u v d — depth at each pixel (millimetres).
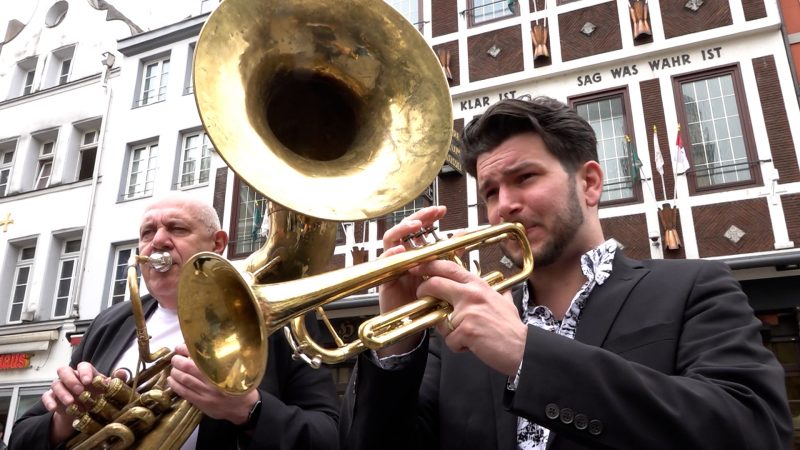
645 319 1439
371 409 1441
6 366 11859
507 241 1684
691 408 1096
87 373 1741
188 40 13031
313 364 1400
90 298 11836
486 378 1578
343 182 1657
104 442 1740
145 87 13383
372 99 1867
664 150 7914
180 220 2418
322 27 1860
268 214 1754
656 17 8398
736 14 7949
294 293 1348
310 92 1901
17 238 13188
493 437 1459
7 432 11305
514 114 1673
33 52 15461
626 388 1099
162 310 2445
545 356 1132
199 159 12078
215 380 1366
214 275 1426
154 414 1742
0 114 14844
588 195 1746
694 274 1505
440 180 9008
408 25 1871
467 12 9750
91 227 12422
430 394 1665
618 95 8438
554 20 9047
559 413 1092
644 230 7672
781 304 6828
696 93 8023
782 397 1210
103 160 12922
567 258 1666
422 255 1412
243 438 1823
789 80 7508
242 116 1644
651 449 1062
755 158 7422
